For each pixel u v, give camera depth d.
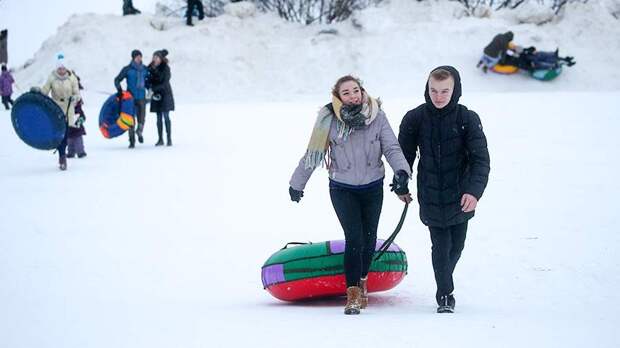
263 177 20.45
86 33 64.88
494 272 11.70
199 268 12.59
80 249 13.86
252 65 63.09
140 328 8.61
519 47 57.72
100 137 31.48
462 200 9.13
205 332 8.26
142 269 12.52
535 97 40.75
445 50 60.84
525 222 14.67
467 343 7.40
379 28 64.12
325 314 9.30
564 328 8.07
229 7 69.12
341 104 9.45
